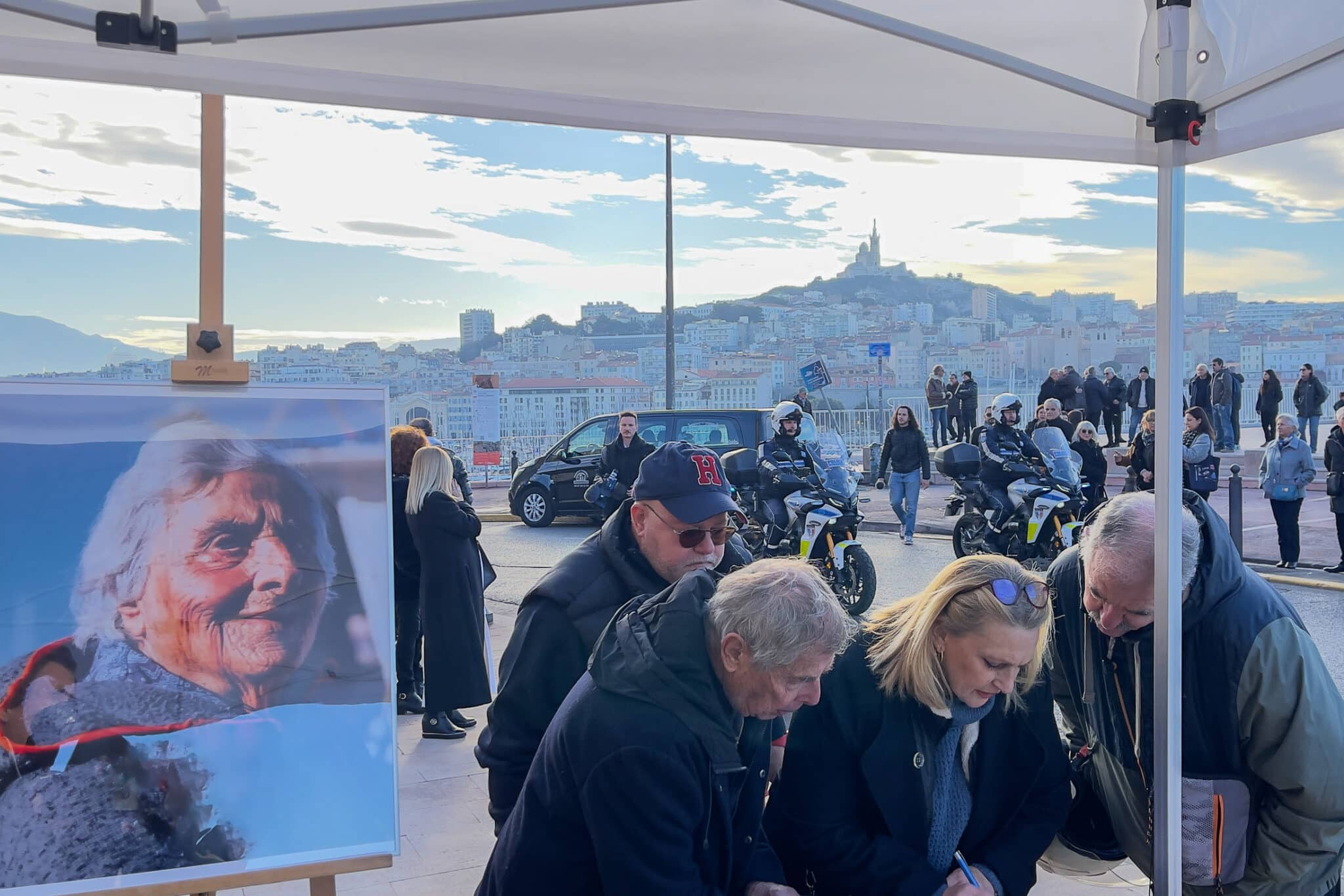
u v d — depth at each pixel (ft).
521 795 5.43
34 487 5.98
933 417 56.44
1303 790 6.16
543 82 6.27
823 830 6.11
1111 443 53.26
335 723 6.22
